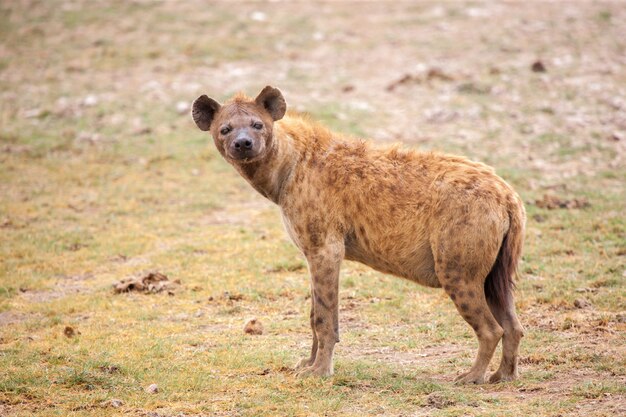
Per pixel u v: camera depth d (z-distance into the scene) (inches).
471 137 1593.3
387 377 723.4
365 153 736.3
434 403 650.8
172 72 2080.5
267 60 2149.4
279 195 740.7
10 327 908.0
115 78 2062.0
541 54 2075.5
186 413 655.8
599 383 676.1
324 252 722.2
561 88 1825.8
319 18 2496.3
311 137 745.6
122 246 1194.6
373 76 2003.0
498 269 687.1
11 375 737.6
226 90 1916.8
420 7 2568.9
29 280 1067.3
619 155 1486.2
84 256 1160.8
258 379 727.7
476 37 2245.3
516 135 1600.6
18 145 1674.5
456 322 883.4
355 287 1002.7
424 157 724.0
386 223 707.4
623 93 1777.8
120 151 1643.7
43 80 2062.0
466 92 1836.9
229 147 714.2
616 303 896.9
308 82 1963.6
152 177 1520.7
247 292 999.6
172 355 801.6
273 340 848.9
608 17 2356.1
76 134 1731.1
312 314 744.3
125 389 708.7
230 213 1348.4
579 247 1090.1
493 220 674.8
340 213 721.6
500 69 1964.8
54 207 1381.6
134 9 2559.1
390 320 901.2
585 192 1318.9
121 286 1024.2
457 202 682.8
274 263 1093.8
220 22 2443.4
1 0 2625.5
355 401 668.1
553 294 935.7
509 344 700.0
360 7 2603.3
